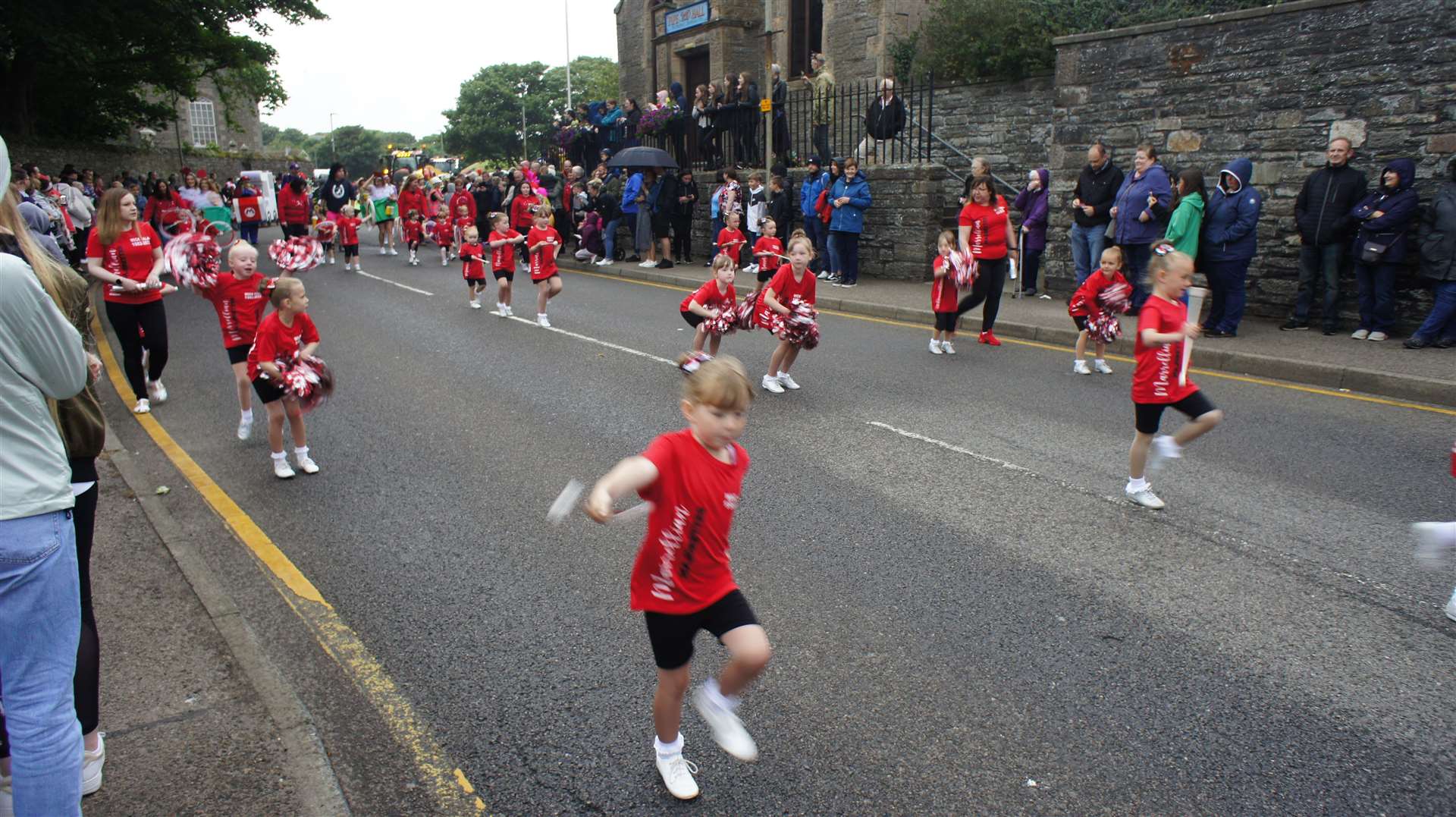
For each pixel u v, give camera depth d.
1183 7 14.95
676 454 2.86
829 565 4.85
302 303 6.10
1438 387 7.96
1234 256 9.99
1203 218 10.20
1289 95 10.76
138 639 4.02
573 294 15.42
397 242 26.23
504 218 12.88
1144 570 4.75
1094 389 8.55
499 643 4.13
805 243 8.18
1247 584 4.58
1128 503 5.67
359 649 4.09
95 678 3.00
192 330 12.12
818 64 18.08
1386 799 3.07
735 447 3.01
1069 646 4.03
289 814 2.95
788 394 8.45
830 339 11.16
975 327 11.72
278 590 4.67
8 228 2.64
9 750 2.48
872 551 5.01
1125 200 11.37
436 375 9.34
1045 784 3.16
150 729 3.38
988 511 5.56
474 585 4.70
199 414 8.05
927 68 18.06
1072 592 4.52
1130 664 3.88
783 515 5.54
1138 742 3.38
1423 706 3.57
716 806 3.08
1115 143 12.43
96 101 32.78
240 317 7.04
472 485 6.16
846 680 3.79
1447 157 9.70
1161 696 3.66
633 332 11.66
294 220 20.09
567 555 5.05
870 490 5.94
